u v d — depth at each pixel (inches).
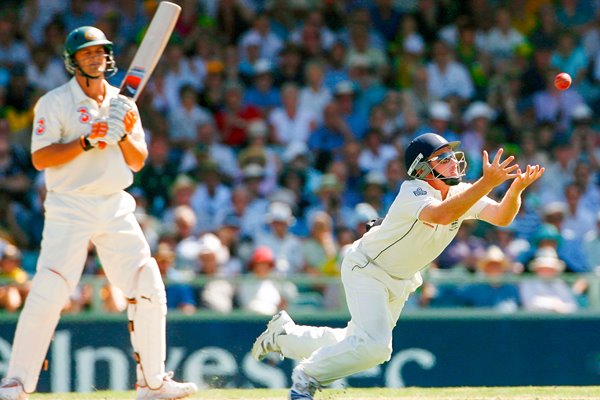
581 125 1904.5
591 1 2137.1
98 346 1246.9
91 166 751.7
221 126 1790.1
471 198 697.6
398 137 1780.3
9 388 740.0
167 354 1264.8
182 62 1824.6
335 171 1673.2
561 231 1603.1
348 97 1829.5
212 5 1935.3
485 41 2033.7
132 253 772.6
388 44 1988.2
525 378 1346.0
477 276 1364.4
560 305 1362.0
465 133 1851.6
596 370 1357.0
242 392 943.7
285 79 1847.9
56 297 750.5
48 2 1865.2
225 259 1433.3
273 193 1654.8
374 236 765.9
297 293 1310.3
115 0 1908.2
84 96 760.3
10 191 1593.3
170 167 1635.1
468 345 1343.5
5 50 1792.6
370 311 757.9
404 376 1323.8
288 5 1972.2
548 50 2038.6
